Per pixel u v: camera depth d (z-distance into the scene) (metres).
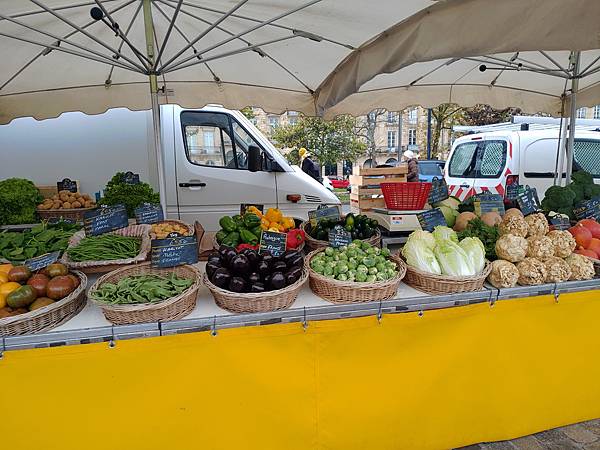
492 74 4.62
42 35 3.17
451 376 2.17
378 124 32.25
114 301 1.81
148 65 3.23
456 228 2.88
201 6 2.92
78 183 5.10
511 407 2.31
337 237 2.41
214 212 5.19
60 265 2.01
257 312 1.89
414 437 2.18
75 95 4.36
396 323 2.04
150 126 5.07
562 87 5.00
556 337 2.30
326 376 2.00
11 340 1.67
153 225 2.91
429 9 2.29
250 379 1.90
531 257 2.33
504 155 6.39
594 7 1.60
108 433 1.82
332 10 2.85
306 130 21.55
